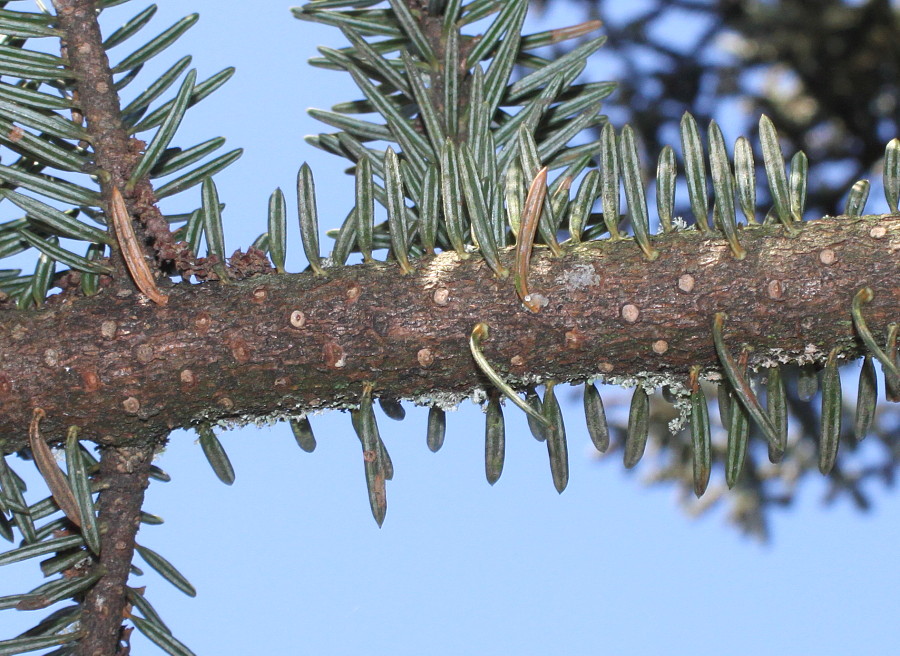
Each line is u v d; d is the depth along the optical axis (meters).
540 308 1.02
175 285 1.03
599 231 1.04
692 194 1.03
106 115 1.04
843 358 1.03
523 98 1.07
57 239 1.04
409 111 1.07
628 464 1.03
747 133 1.36
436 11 1.06
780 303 1.02
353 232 1.03
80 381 1.03
